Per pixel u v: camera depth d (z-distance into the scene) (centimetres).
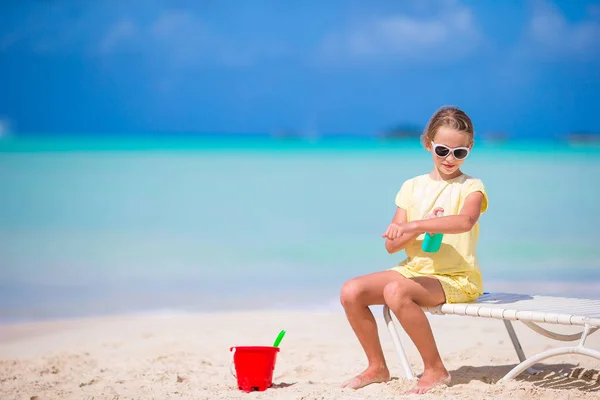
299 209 1641
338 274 916
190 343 582
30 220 1452
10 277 910
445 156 432
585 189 1981
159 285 860
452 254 428
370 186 2150
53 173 2578
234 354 421
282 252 1087
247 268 964
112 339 603
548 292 778
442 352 534
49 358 528
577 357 504
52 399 406
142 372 479
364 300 422
